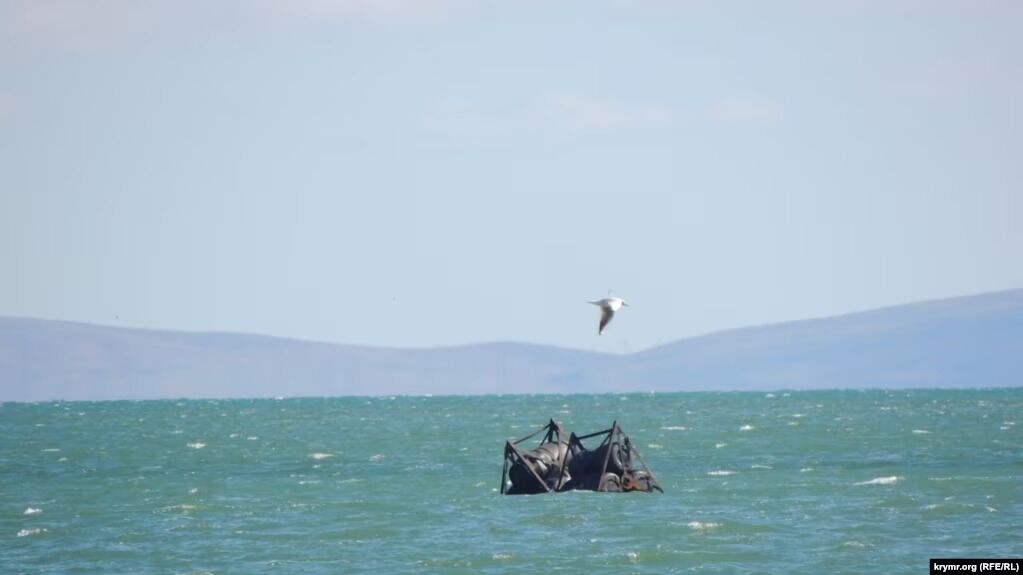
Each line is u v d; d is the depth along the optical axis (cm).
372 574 17938
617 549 19412
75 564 19050
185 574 18188
